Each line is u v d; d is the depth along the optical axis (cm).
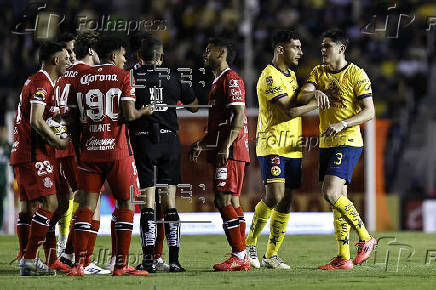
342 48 2295
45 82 2070
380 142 4138
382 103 5931
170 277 2012
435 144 5238
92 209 2050
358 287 1828
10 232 3884
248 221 3834
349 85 2270
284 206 2336
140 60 2194
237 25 6062
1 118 5462
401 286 1852
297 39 2320
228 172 2197
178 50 5950
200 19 6109
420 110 5844
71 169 2275
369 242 2352
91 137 2005
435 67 6066
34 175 2086
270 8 6228
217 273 2123
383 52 6150
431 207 4194
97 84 1997
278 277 2025
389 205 4162
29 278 2012
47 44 2100
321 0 6309
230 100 2167
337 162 2255
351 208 2291
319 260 2597
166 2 6219
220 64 2236
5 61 5684
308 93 2295
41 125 2017
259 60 5844
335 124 2216
